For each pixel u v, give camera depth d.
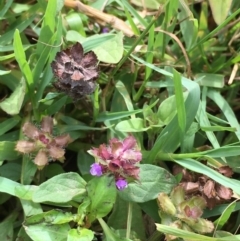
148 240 0.16
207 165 0.17
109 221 0.16
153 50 0.19
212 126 0.17
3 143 0.16
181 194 0.15
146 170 0.15
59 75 0.15
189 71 0.19
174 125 0.16
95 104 0.17
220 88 0.20
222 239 0.14
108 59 0.17
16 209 0.17
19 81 0.18
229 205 0.15
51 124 0.16
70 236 0.14
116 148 0.14
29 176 0.16
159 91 0.20
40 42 0.17
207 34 0.20
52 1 0.16
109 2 0.20
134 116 0.18
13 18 0.19
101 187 0.15
